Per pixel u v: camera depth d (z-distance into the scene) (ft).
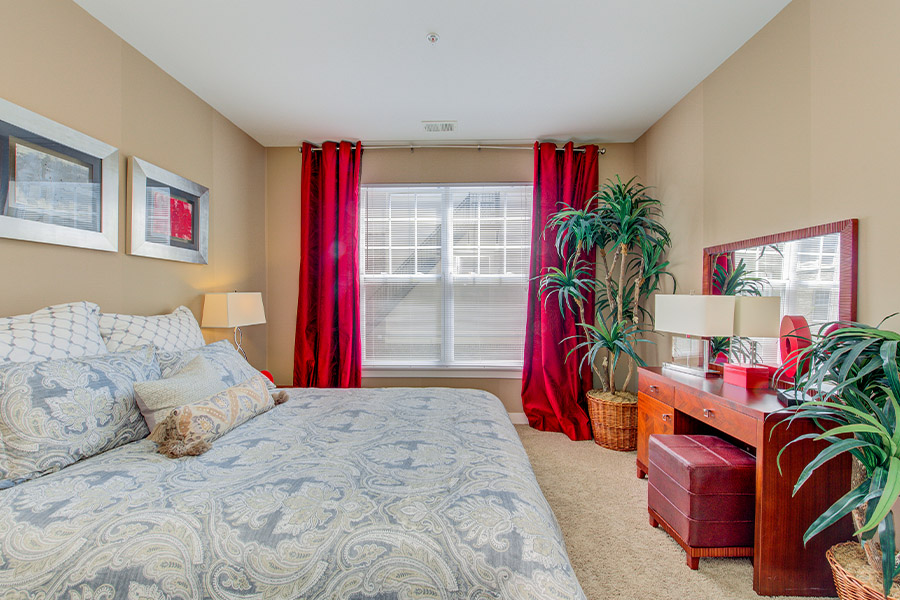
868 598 3.75
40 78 5.53
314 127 10.63
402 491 3.72
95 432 4.38
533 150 11.73
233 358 6.97
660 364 10.25
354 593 2.88
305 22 6.53
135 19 6.42
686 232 9.04
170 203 7.97
